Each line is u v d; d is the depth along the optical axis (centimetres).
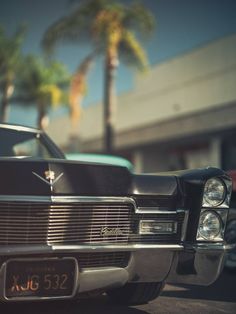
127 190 344
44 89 2738
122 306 410
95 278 331
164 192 355
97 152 3127
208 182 361
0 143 442
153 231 350
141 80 3372
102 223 335
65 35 1938
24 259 312
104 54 1941
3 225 311
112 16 1922
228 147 2256
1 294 310
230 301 449
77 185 327
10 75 2677
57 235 320
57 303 408
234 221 572
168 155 2725
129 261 343
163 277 359
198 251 354
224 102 2725
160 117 3188
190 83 2969
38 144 470
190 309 414
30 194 314
